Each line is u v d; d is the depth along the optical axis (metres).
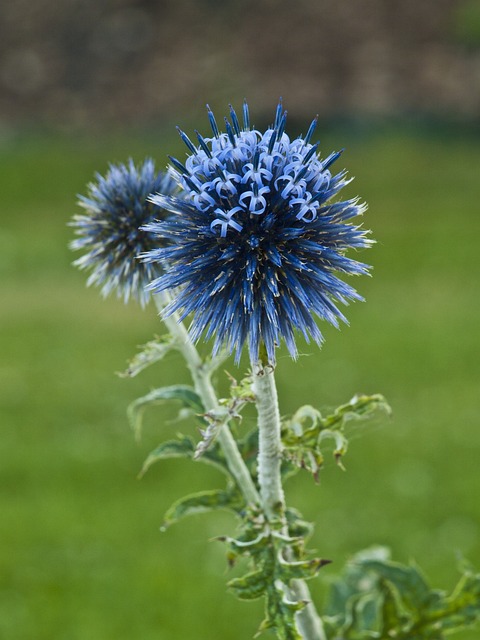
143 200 4.25
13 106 32.72
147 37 34.47
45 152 29.88
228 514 10.98
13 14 35.94
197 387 3.69
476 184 25.78
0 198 27.14
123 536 10.51
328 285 3.33
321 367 15.08
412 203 24.64
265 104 30.83
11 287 20.59
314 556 9.95
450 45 32.81
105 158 29.19
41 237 23.88
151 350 3.66
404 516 10.63
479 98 30.33
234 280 3.35
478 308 17.34
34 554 10.22
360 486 11.30
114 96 32.66
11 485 11.71
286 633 3.19
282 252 3.30
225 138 3.22
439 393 13.86
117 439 12.81
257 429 3.81
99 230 4.28
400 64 32.19
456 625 3.88
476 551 9.91
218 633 8.85
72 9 35.47
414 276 19.48
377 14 34.38
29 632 8.98
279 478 3.40
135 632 8.90
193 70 33.06
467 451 11.95
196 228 3.37
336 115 30.20
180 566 9.93
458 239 21.55
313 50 33.12
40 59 34.28
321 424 3.39
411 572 3.87
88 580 9.74
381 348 15.70
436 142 28.92
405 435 12.52
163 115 31.33
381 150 28.59
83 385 14.77
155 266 4.12
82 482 11.71
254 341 3.21
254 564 3.32
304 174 3.15
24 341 17.09
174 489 11.45
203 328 3.38
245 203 3.16
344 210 3.39
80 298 19.59
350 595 4.40
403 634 3.91
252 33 34.19
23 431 13.23
